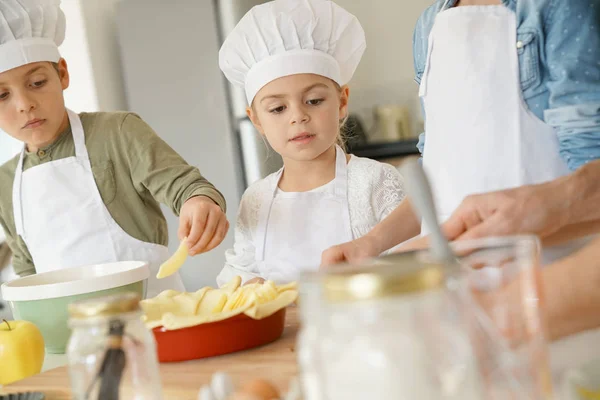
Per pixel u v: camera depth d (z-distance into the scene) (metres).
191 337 0.94
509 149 1.03
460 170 1.08
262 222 1.68
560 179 0.73
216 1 2.96
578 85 0.94
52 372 0.99
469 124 1.06
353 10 3.60
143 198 1.71
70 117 1.72
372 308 0.38
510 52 1.02
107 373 0.55
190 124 3.07
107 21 3.25
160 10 3.07
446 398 0.39
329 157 1.67
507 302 0.46
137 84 3.16
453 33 1.08
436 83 1.12
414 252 0.57
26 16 1.59
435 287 0.39
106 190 1.68
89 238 1.67
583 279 0.57
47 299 1.22
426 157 1.14
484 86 1.04
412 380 0.38
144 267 1.28
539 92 1.01
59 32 1.77
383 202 1.61
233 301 1.00
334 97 1.59
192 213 1.38
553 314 0.58
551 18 0.98
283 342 1.00
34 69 1.60
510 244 0.47
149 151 1.66
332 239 1.61
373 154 3.36
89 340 0.56
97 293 1.21
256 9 1.56
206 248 1.37
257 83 1.60
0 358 1.11
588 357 0.56
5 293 1.27
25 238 1.73
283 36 1.55
